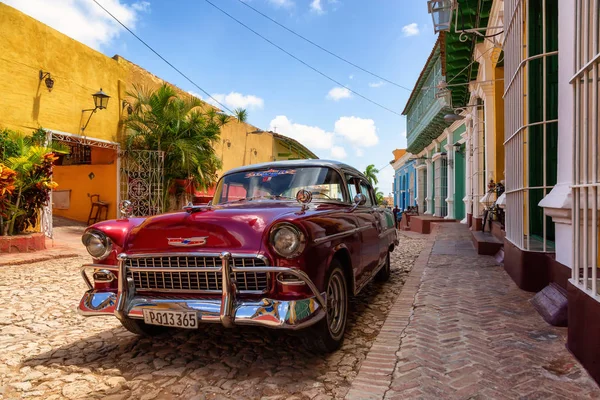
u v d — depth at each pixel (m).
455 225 15.14
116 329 4.20
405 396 2.55
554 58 5.27
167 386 2.91
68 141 11.20
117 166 12.84
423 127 20.56
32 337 3.96
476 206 12.30
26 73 9.85
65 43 10.87
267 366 3.22
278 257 2.95
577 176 2.92
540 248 5.02
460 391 2.59
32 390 2.87
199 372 3.12
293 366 3.21
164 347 3.67
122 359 3.42
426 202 25.45
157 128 13.07
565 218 3.75
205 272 3.10
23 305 5.06
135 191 12.96
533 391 2.54
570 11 3.47
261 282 2.98
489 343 3.34
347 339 3.84
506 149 6.03
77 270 7.36
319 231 3.20
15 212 8.59
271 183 4.41
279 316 2.80
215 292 3.06
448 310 4.34
